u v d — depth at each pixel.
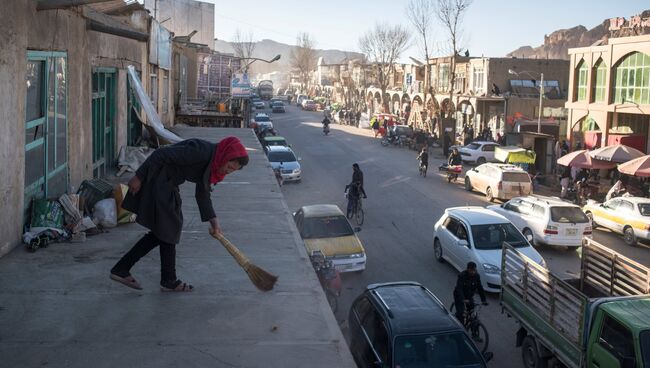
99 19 10.23
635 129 30.06
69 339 3.94
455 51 46.12
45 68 7.19
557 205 17.39
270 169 13.38
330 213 15.12
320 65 116.75
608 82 30.08
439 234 15.55
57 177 7.85
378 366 7.90
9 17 5.78
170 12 46.66
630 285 9.20
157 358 3.73
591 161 25.45
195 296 4.80
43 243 6.08
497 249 13.82
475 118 47.53
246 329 4.22
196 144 4.37
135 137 15.19
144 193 4.51
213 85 41.47
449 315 8.52
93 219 7.01
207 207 4.44
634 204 18.72
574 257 16.80
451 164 29.03
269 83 117.00
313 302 4.79
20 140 6.13
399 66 73.06
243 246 6.51
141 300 4.67
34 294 4.73
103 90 11.26
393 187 27.44
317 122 67.62
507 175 24.09
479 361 7.83
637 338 6.99
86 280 5.10
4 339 3.91
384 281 13.89
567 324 8.33
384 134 46.41
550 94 47.31
